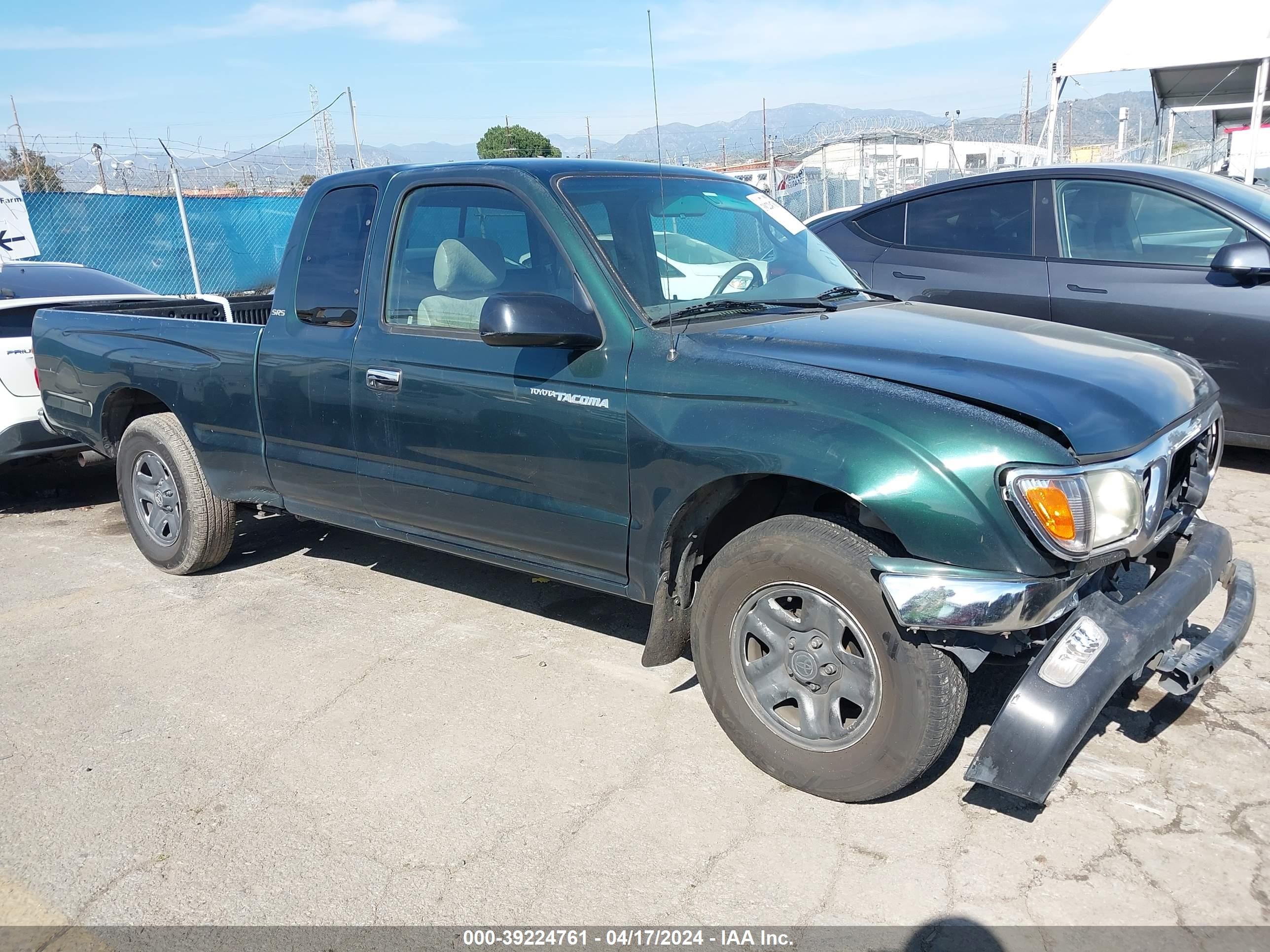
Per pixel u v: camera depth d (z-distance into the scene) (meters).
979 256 5.97
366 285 3.80
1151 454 2.64
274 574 4.90
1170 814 2.72
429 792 3.00
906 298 6.16
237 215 16.41
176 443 4.64
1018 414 2.55
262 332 4.19
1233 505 5.07
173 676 3.82
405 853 2.72
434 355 3.53
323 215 4.00
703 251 3.58
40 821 2.92
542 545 3.44
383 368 3.68
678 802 2.89
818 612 2.74
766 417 2.74
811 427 2.66
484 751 3.21
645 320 3.12
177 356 4.51
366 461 3.87
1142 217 5.51
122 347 4.77
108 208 15.00
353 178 3.93
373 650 3.98
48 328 5.18
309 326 4.01
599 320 3.15
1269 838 2.60
